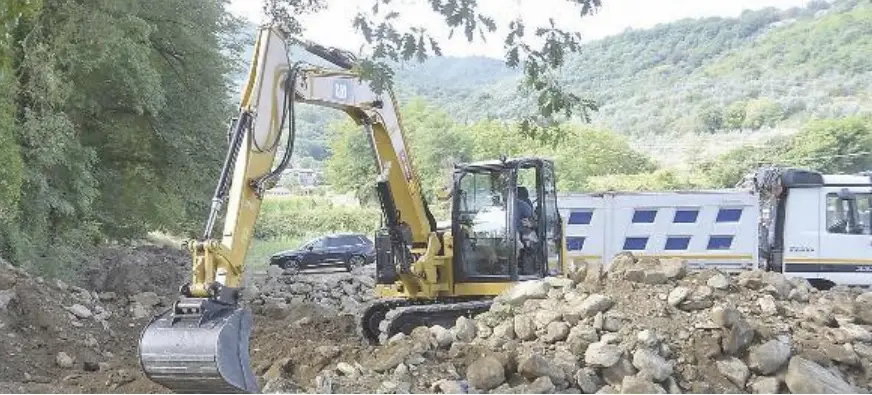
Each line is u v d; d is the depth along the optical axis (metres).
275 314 16.47
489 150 42.78
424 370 8.94
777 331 9.16
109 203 23.86
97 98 22.47
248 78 9.79
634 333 8.92
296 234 53.28
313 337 12.89
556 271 13.08
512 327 9.48
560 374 8.59
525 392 8.40
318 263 34.97
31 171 18.19
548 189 12.98
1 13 10.20
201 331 7.52
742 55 117.56
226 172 9.10
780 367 8.65
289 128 10.30
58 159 19.17
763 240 18.55
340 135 62.78
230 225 9.03
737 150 64.75
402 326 11.94
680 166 66.44
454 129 52.97
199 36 24.33
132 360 12.02
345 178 60.94
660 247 19.11
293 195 62.62
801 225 17.58
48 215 19.44
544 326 9.30
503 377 8.64
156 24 23.30
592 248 19.33
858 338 9.30
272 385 8.83
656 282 9.90
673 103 102.50
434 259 12.66
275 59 10.13
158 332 7.60
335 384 8.52
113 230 24.78
